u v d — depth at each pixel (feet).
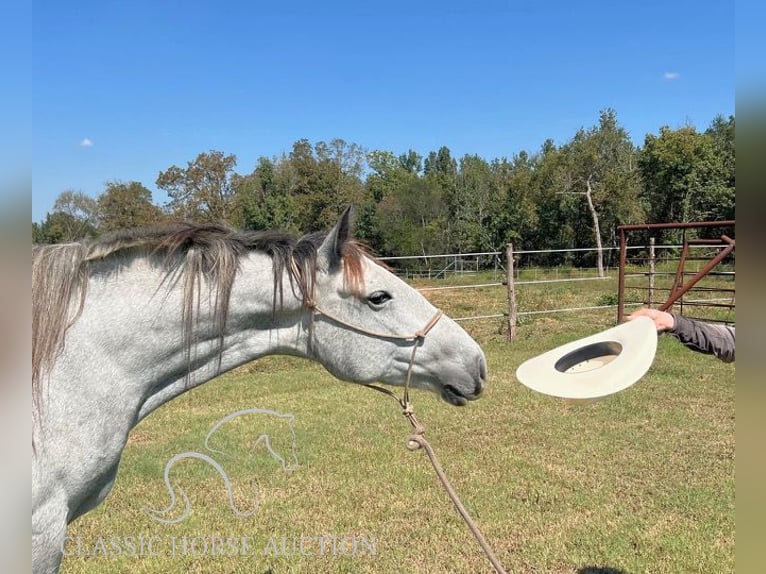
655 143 124.47
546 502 13.60
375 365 7.57
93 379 6.20
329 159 153.17
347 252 7.32
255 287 7.07
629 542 11.65
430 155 277.23
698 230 119.65
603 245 139.74
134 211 78.74
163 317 6.59
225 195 114.42
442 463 16.16
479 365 7.95
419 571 10.89
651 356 6.71
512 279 36.17
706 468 15.37
